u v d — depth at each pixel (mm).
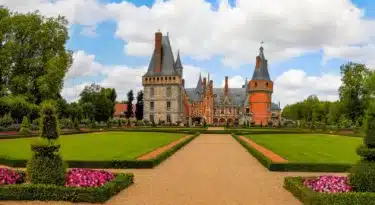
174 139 44781
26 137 47062
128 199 13680
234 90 148000
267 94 119500
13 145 34094
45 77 56188
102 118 119125
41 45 60500
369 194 11828
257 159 26000
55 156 13977
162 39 113938
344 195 11820
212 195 14547
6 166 21719
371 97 83250
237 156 28203
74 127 71125
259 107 118938
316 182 14297
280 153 28469
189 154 29406
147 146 33812
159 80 110500
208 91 136125
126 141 40500
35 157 13844
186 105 127688
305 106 161750
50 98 59500
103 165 21594
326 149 32188
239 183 17141
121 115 155125
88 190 12938
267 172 20516
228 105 142375
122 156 25391
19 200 12984
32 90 60000
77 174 14539
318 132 66188
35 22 59344
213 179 18156
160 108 110438
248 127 90438
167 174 19578
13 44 56281
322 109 150625
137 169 21328
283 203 13328
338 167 20719
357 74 86188
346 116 87125
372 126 13391
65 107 104312
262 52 121188
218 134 64875
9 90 58062
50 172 13523
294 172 20578
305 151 30203
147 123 102125
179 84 111312
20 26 57562
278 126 94875
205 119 135000
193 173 19969
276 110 159125
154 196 14227
